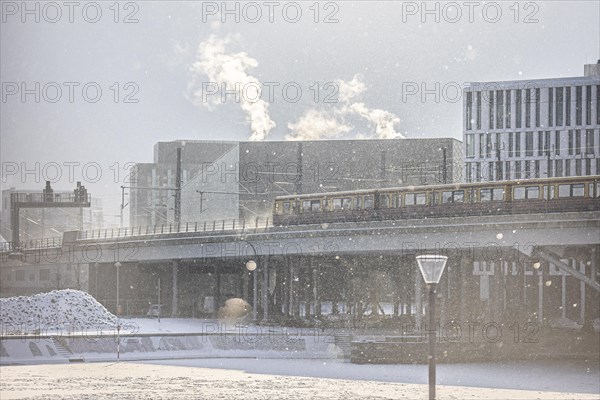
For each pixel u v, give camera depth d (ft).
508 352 320.70
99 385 232.12
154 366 290.35
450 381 250.78
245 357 323.78
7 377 252.42
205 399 203.31
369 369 283.59
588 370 276.41
